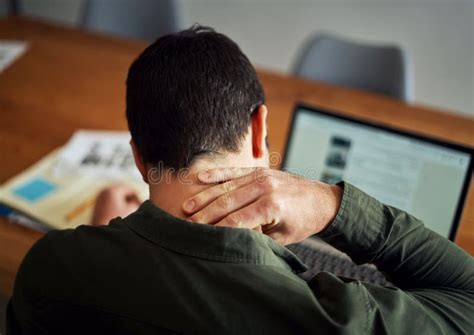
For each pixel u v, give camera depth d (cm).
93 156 115
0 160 114
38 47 164
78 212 96
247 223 51
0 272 84
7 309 58
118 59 159
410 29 230
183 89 52
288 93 141
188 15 270
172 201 52
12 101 137
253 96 54
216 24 267
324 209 55
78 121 130
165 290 45
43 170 109
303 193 54
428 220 86
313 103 136
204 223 49
